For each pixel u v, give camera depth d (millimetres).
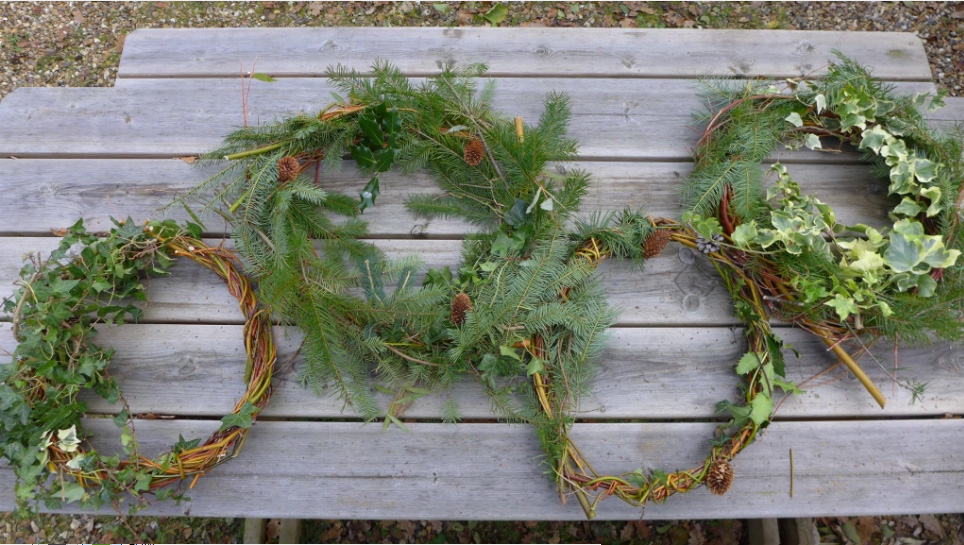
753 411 1477
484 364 1481
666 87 1700
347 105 1586
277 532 1836
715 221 1525
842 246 1539
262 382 1503
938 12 2148
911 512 1518
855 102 1587
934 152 1592
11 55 2113
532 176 1535
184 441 1499
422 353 1515
